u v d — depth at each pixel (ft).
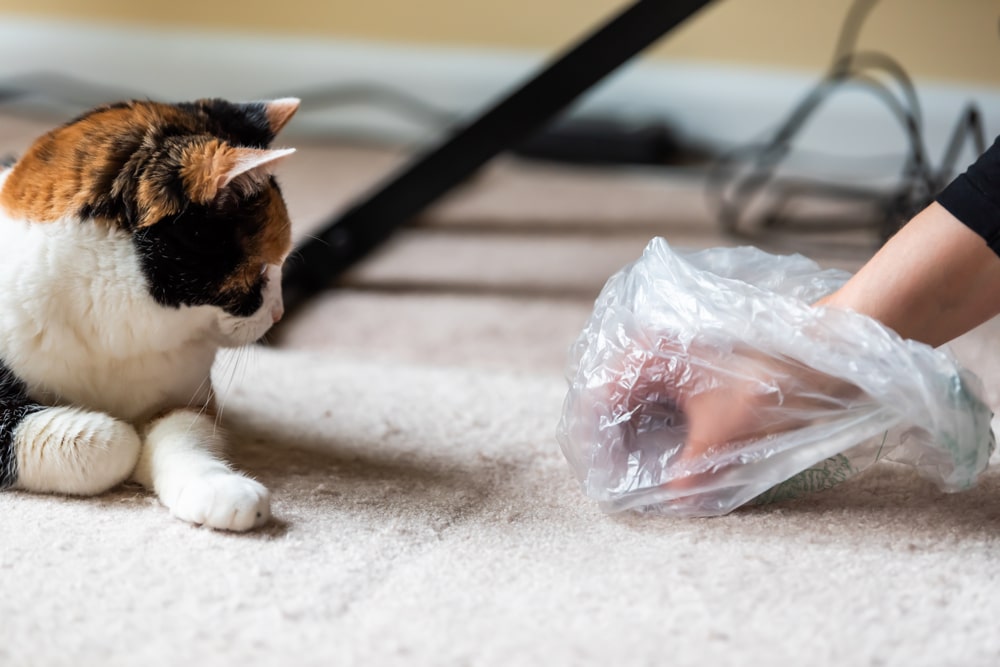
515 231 6.43
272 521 4.07
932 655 3.73
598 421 4.14
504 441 4.47
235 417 4.55
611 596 3.86
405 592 3.86
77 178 4.10
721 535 4.05
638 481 4.11
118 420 4.19
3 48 8.41
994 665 3.70
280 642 3.73
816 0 7.51
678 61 7.97
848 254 5.79
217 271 4.15
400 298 5.46
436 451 4.41
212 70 8.39
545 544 4.02
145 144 4.11
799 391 4.04
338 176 7.18
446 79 8.21
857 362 3.99
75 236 4.09
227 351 4.73
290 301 5.32
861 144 7.64
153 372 4.25
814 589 3.89
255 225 4.20
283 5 8.24
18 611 3.78
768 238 6.14
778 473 4.07
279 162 4.15
